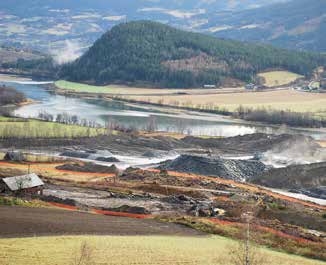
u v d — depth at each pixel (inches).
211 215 3794.3
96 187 4785.9
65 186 4741.6
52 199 3986.2
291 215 3875.5
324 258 2834.6
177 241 2812.5
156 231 3070.9
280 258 2640.3
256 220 3597.4
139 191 4697.3
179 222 3363.7
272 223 3567.9
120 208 3841.0
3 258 2177.7
